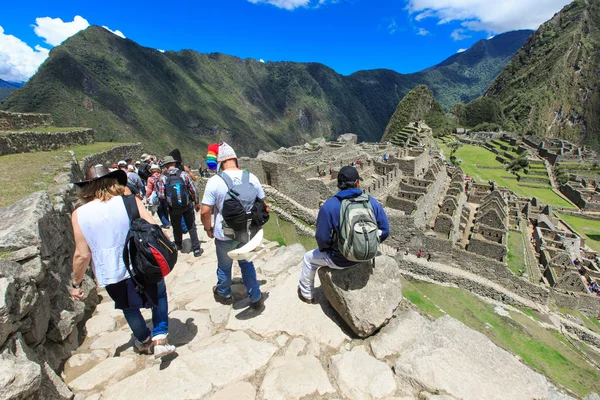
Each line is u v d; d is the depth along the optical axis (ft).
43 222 19.06
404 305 21.24
